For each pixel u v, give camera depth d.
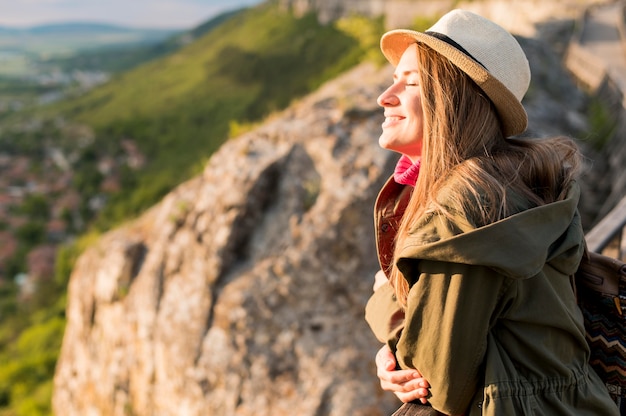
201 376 8.87
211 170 9.67
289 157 9.09
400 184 1.71
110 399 10.54
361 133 8.99
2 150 102.06
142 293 9.84
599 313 1.61
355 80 12.41
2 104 190.50
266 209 9.10
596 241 2.71
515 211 1.36
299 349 8.59
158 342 9.46
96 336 11.06
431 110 1.46
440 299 1.32
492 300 1.29
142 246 10.38
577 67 21.64
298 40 94.94
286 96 78.88
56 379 12.82
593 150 13.67
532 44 17.62
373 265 8.72
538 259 1.28
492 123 1.47
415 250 1.32
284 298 8.73
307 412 8.30
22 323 30.78
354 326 8.61
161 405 9.48
